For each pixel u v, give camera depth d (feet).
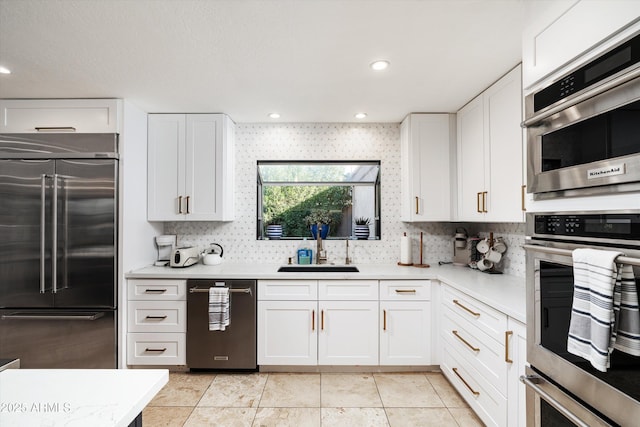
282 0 4.83
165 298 8.94
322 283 9.03
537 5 4.36
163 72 7.22
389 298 9.00
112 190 8.54
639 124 2.87
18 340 8.41
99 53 6.38
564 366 3.75
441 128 9.95
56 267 8.39
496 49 6.23
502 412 5.67
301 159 11.14
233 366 8.95
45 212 8.38
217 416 7.13
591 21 3.44
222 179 9.89
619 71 3.09
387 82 7.75
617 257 2.99
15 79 7.56
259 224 11.41
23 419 2.53
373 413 7.22
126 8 4.99
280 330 9.02
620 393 3.03
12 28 5.49
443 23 5.41
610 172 3.15
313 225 11.05
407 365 9.05
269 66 6.97
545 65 4.17
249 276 8.95
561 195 3.91
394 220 11.17
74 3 4.86
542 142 4.20
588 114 3.43
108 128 8.69
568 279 3.72
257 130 11.13
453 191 9.89
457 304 7.55
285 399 7.79
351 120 10.76
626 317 2.96
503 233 9.18
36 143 8.54
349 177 11.58
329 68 7.04
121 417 2.56
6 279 8.34
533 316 4.35
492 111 7.75
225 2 4.86
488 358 6.17
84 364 8.54
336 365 9.11
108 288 8.55
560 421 3.91
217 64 6.86
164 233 11.08
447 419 7.00
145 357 8.92
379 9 5.06
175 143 9.93
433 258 11.16
